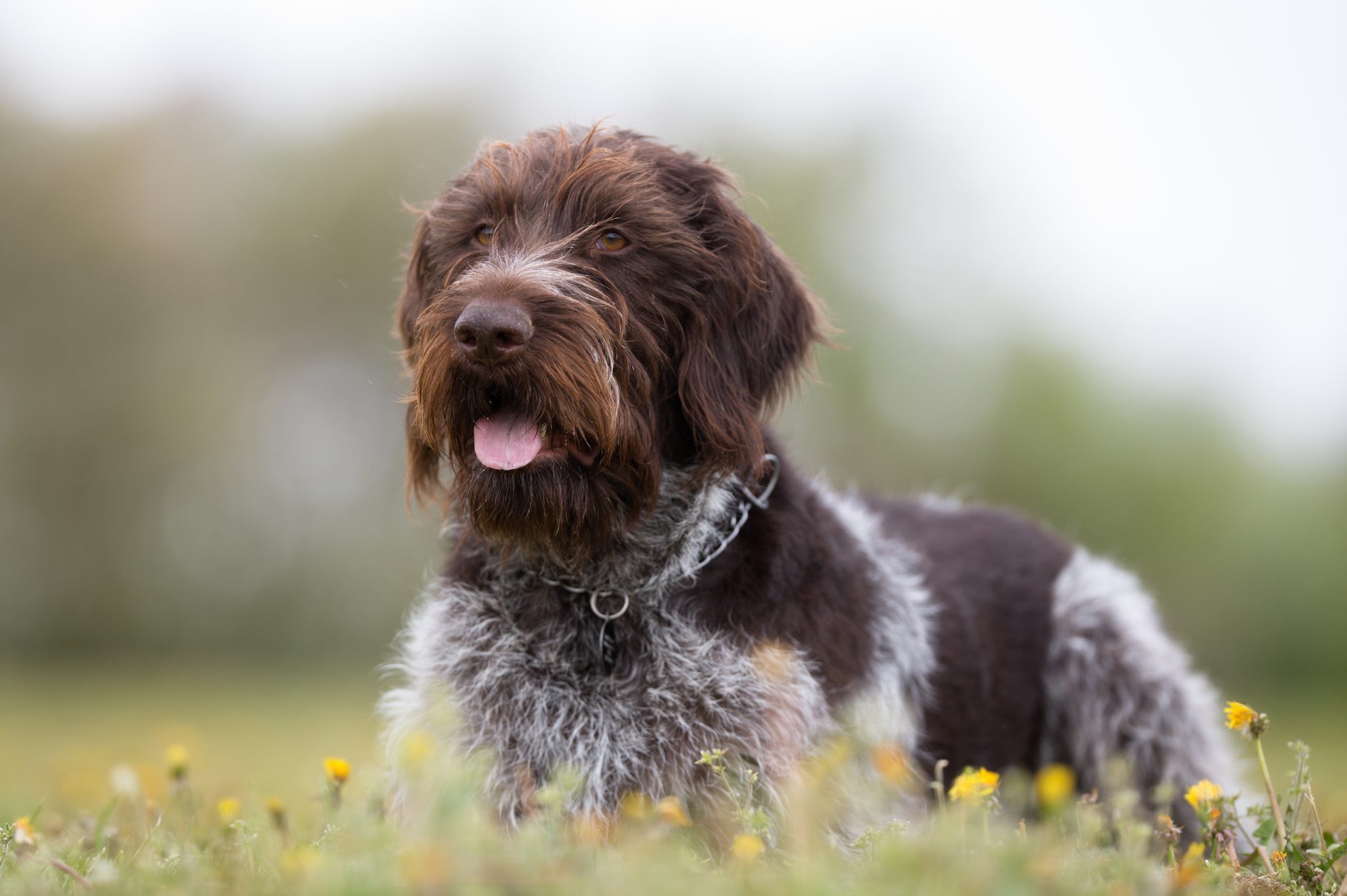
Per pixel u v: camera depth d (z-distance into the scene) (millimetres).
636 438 6840
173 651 44188
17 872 5297
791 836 6258
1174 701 8938
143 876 4988
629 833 5504
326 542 42438
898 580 8133
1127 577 9797
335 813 6281
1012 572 9305
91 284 42469
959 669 8203
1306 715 34906
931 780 7781
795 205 41156
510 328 6297
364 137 42219
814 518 7539
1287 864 5902
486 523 6703
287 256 41781
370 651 42906
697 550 7031
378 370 41750
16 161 42969
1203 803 6645
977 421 43219
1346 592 50375
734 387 7305
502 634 7109
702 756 6273
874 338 41312
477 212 7355
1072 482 43969
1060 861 4953
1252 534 49250
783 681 6672
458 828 4613
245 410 41906
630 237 7047
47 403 42219
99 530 43219
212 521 42969
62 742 17797
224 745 16891
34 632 44000
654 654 6910
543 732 6840
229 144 44062
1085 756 8969
